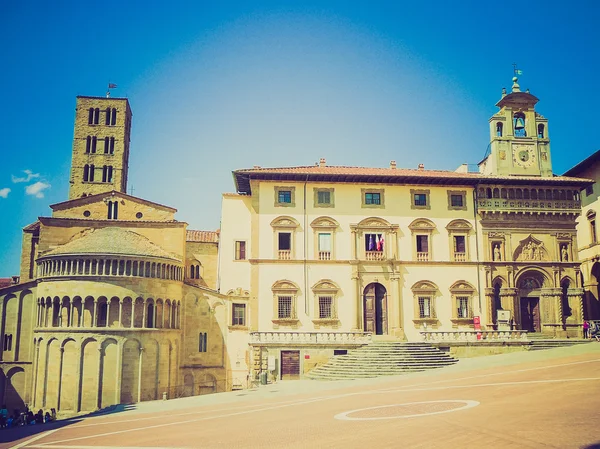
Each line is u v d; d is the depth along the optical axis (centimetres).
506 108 6831
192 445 2300
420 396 3105
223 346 6762
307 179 6319
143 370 6194
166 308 6556
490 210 6328
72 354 6144
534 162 6750
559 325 6128
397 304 6125
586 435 1838
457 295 6212
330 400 3378
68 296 6250
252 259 6109
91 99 8888
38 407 6153
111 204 7356
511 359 4678
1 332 6888
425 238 6350
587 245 7156
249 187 6825
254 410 3306
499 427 2064
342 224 6281
